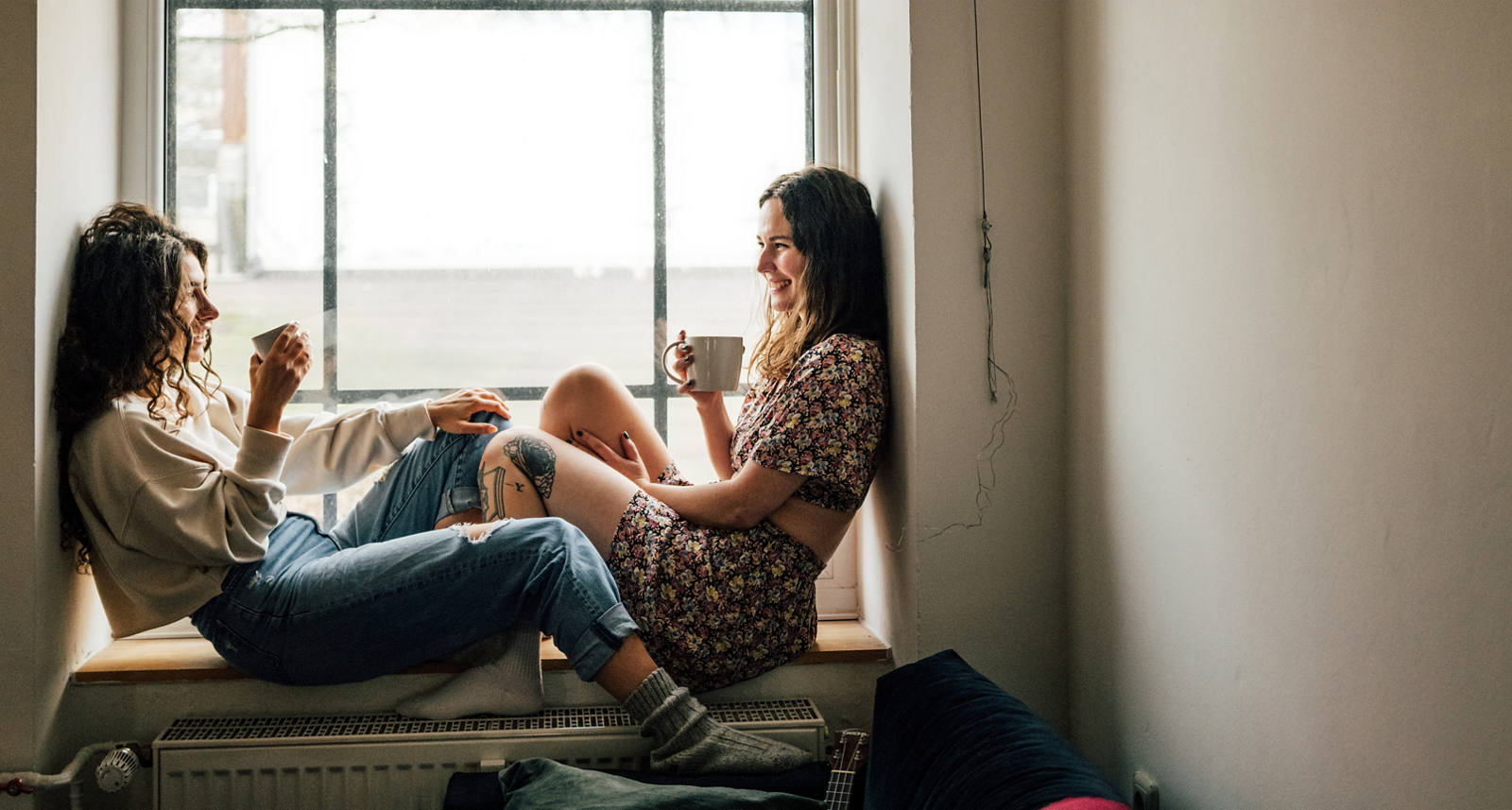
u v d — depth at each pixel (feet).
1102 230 5.27
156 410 5.45
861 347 5.74
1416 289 3.12
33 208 5.13
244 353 6.63
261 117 6.61
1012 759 3.48
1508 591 2.80
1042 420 5.75
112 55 6.18
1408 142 3.14
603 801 4.47
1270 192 3.83
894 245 5.97
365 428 5.93
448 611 5.29
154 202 6.41
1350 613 3.44
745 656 5.58
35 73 5.14
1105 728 5.34
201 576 5.25
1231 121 4.08
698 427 6.94
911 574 5.74
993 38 5.69
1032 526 5.75
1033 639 5.76
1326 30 3.50
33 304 5.13
